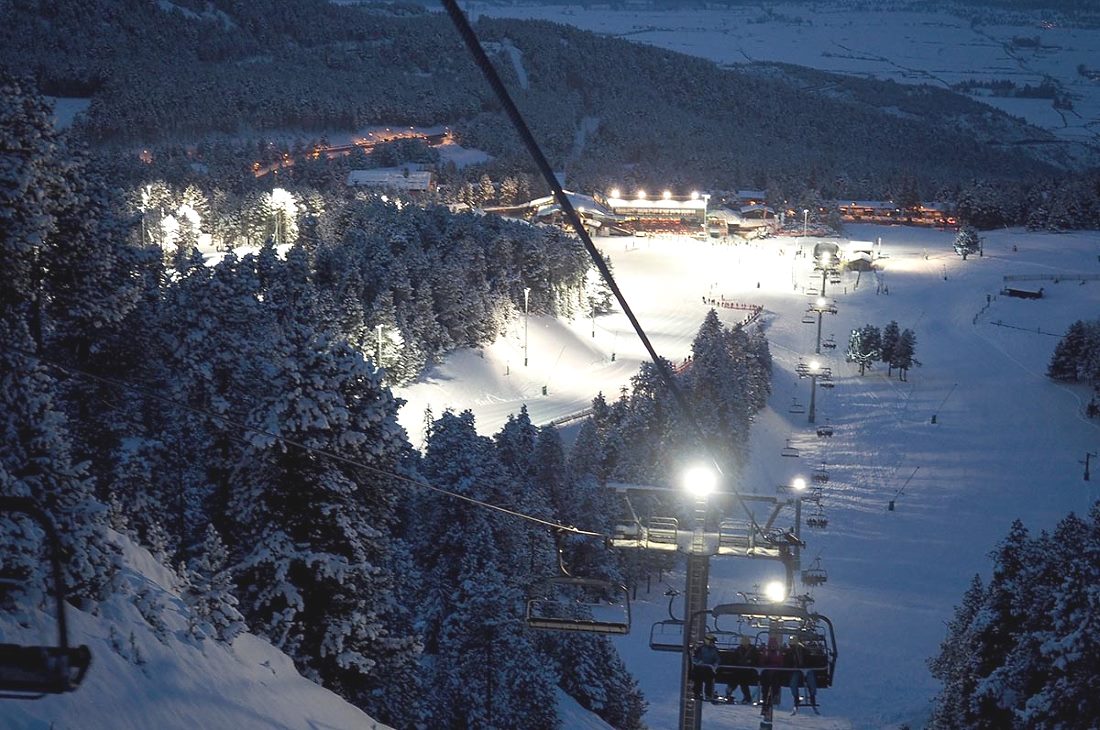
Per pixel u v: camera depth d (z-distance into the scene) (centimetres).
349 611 3316
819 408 14900
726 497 2367
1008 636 5034
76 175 3988
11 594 2089
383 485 3425
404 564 4991
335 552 3316
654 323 18600
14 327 3102
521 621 4750
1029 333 18262
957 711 5169
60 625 661
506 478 6200
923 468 12619
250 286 6500
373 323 12581
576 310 17112
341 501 3303
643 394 11544
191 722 2159
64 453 2494
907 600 9075
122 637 2248
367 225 16338
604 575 8512
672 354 16638
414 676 3569
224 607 2798
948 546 10444
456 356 14125
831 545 10362
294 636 3206
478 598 4650
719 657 1800
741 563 9856
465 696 4572
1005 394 15350
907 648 8056
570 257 17075
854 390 15700
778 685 1786
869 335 16375
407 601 5472
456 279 14312
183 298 5697
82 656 646
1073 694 4331
